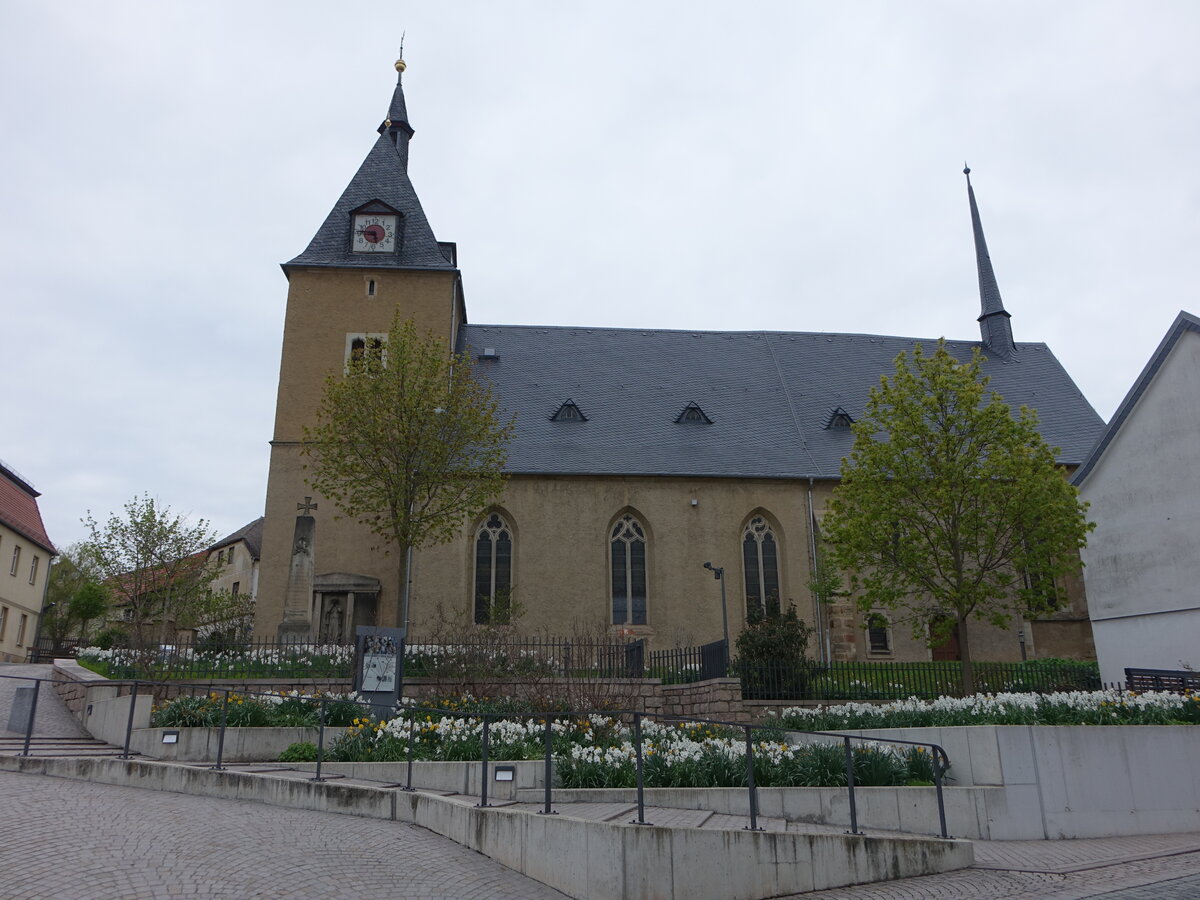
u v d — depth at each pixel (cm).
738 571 3406
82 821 1088
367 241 3681
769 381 4047
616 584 3391
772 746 1579
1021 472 2417
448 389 2906
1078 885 1097
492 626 2670
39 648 4578
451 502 2869
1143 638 2681
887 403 2675
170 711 1773
